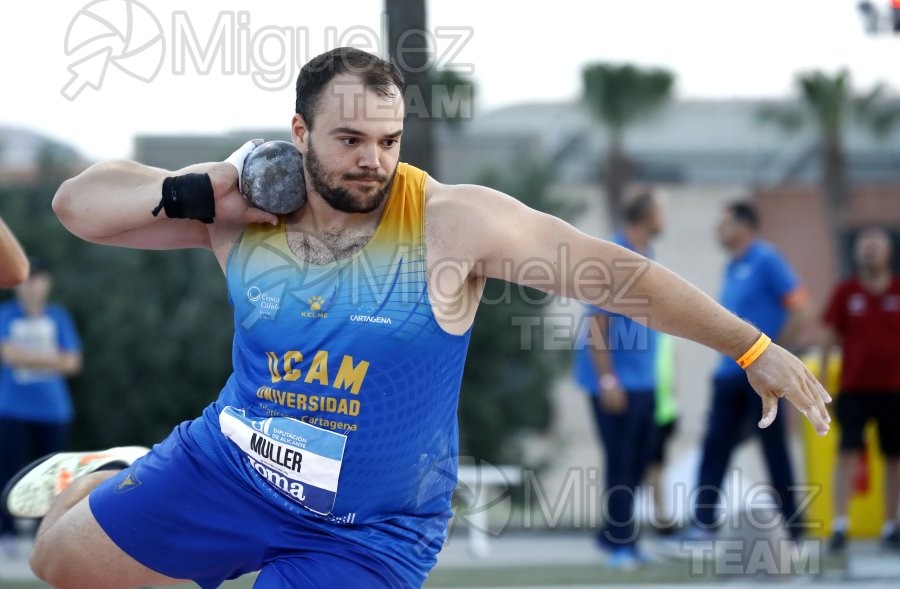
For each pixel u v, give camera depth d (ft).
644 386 74.64
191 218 33.81
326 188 31.60
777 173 268.21
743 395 77.20
